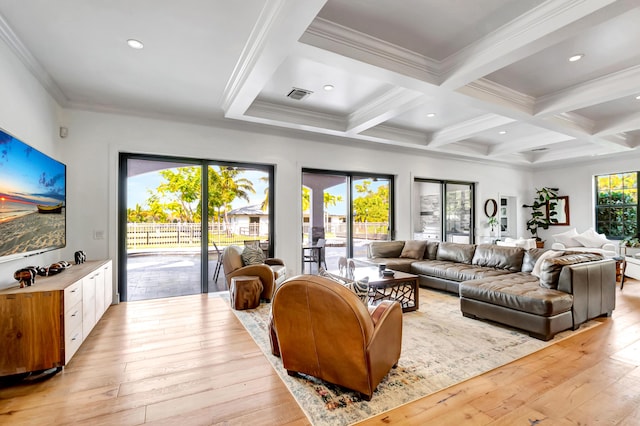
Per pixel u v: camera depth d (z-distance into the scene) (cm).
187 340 302
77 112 410
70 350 246
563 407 196
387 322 220
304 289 204
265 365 252
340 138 600
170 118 459
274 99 435
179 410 193
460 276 458
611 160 768
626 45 298
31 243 281
